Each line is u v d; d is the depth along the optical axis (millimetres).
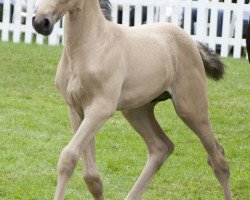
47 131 14430
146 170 10094
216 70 10430
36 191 11086
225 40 22219
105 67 8695
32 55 20469
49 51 21188
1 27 22922
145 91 9242
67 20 8695
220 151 10289
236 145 14297
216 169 10242
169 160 13141
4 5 22844
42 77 18562
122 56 8914
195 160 13234
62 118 15328
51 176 11805
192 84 9867
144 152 13508
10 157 12594
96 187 9141
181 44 9812
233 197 11391
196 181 12078
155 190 11562
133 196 9977
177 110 9906
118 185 11711
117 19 22500
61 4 8320
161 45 9500
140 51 9188
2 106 15867
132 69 9047
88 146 9055
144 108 10117
